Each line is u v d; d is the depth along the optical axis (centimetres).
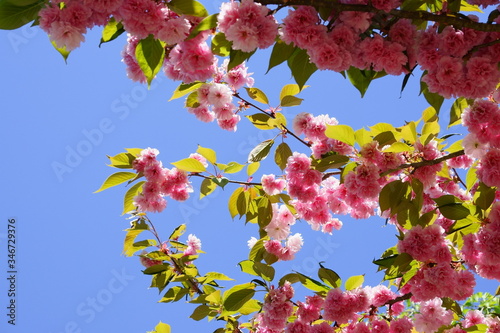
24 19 235
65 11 228
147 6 233
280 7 248
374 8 243
